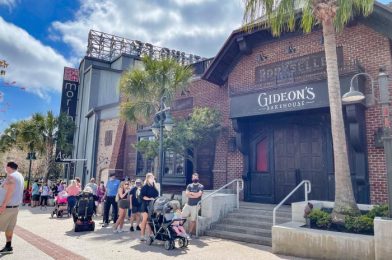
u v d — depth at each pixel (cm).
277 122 1241
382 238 579
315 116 1148
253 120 1262
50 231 973
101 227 1065
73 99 3300
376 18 1006
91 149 2477
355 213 725
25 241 797
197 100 1557
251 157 1304
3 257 625
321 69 1078
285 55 1230
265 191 1238
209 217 955
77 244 773
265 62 1284
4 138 2977
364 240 606
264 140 1293
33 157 2588
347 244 621
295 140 1198
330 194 1076
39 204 2022
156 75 1331
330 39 821
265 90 1117
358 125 937
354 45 1060
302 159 1167
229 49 1351
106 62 3278
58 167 3453
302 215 799
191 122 1334
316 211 758
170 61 1369
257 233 859
